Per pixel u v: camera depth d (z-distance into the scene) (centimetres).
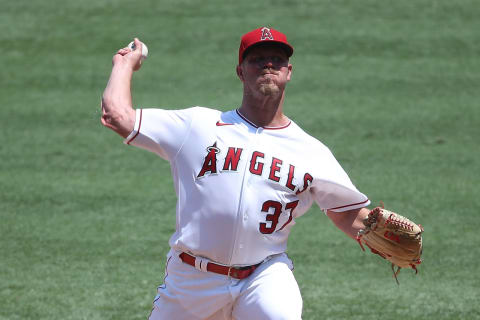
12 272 2341
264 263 1385
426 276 2358
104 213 2872
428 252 2545
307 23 5094
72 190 3095
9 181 3178
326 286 2267
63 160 3434
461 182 3203
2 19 5203
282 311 1329
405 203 2978
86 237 2644
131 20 5169
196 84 4319
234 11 5288
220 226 1339
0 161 3403
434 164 3400
